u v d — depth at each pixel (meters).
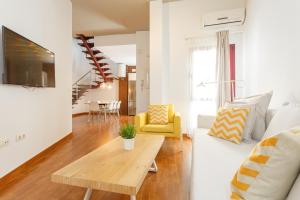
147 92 6.25
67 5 3.99
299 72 1.74
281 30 2.12
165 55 4.39
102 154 1.77
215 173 1.19
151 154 1.78
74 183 1.29
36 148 2.82
